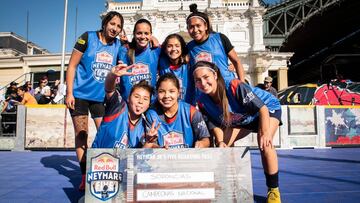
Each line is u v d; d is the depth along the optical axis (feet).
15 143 27.86
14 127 29.27
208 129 10.78
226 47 12.55
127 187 7.89
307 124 28.84
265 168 9.20
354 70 62.39
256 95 9.32
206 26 12.14
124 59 12.76
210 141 10.93
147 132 10.01
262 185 12.21
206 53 12.20
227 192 8.07
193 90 12.52
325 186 11.69
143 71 12.59
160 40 98.17
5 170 16.52
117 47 12.98
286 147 28.30
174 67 12.62
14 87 34.63
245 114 9.69
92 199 7.79
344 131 29.50
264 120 8.96
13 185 12.46
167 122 10.29
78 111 12.16
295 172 15.01
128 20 99.55
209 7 98.73
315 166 17.10
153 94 10.76
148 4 99.45
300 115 28.81
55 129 27.91
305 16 114.42
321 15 106.83
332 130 29.30
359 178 13.33
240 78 12.51
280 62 99.71
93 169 7.92
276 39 117.50
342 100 40.65
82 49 12.10
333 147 29.22
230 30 99.71
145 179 7.96
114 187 7.88
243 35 99.45
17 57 82.58
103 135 9.92
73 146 27.73
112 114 9.86
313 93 42.68
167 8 99.81
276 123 9.78
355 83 42.39
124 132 9.96
